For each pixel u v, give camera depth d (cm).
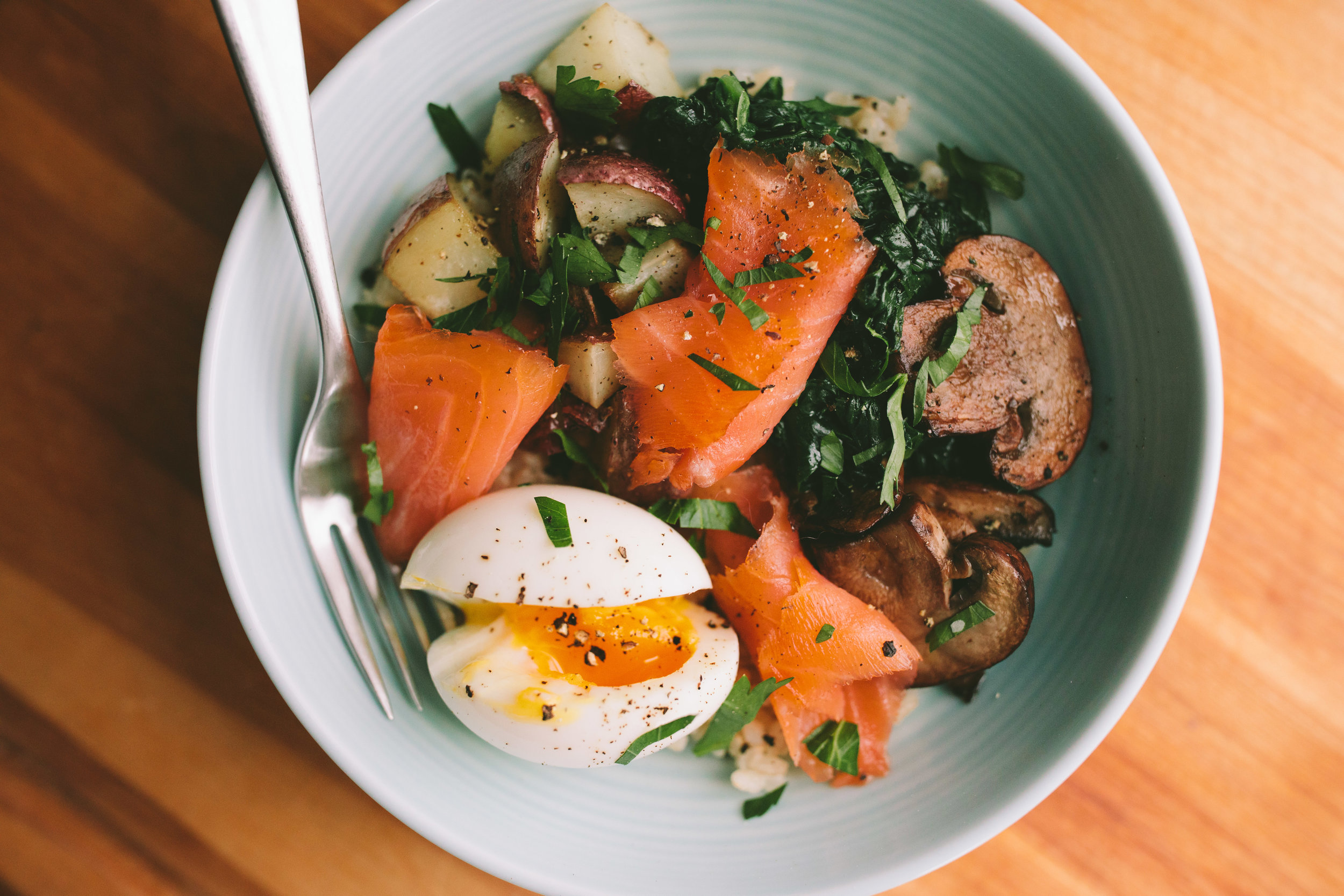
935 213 29
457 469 28
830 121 29
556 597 27
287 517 28
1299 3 30
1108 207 29
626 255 28
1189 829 30
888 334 28
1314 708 30
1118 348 29
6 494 30
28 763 29
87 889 29
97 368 30
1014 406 29
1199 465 28
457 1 27
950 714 30
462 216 28
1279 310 30
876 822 29
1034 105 29
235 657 30
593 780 29
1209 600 31
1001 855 30
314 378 28
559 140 28
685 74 30
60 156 29
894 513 28
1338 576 30
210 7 29
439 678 28
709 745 29
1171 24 30
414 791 28
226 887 29
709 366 27
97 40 29
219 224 30
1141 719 31
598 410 28
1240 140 30
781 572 28
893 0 28
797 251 27
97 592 30
